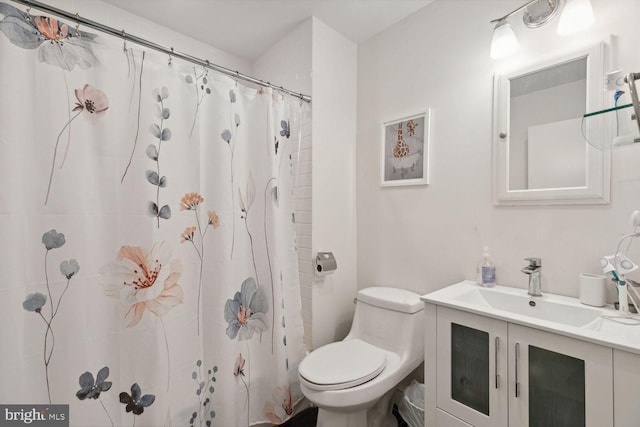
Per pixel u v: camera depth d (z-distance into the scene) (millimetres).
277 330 1499
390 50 1835
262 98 1532
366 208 1964
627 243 1039
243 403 1421
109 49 1066
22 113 893
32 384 914
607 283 1074
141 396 1109
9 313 865
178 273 1230
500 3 1369
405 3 1640
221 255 1358
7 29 865
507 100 1326
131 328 1102
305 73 1795
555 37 1208
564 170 1174
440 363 1132
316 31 1770
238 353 1410
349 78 1985
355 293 2010
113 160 1071
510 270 1329
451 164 1540
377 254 1898
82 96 1004
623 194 1049
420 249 1675
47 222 940
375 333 1577
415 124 1693
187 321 1252
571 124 1157
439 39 1594
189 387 1246
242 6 1667
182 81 1259
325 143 1823
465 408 1056
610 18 1078
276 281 1510
